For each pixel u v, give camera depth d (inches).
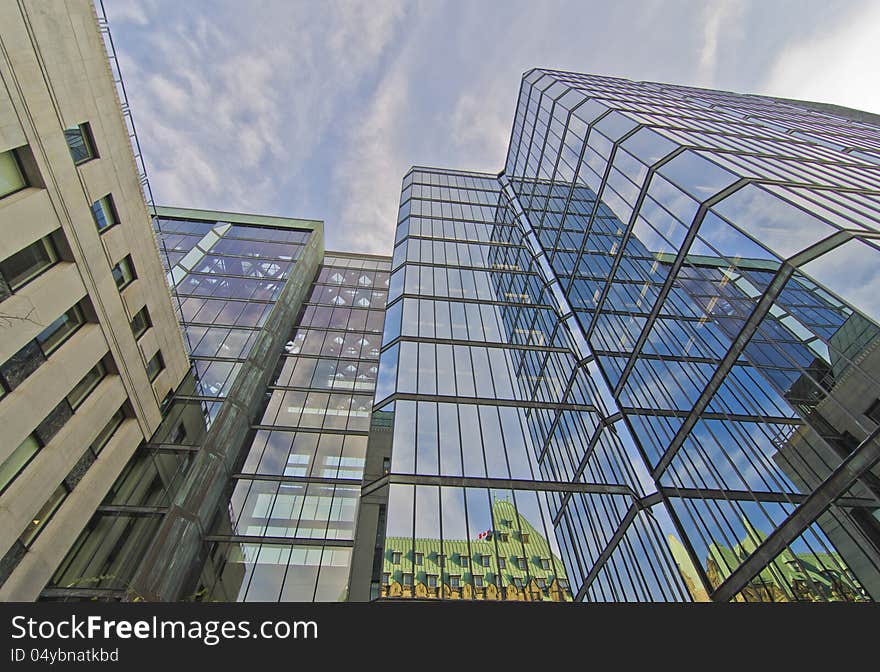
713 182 637.3
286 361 1168.8
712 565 555.8
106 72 685.3
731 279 566.3
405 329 902.4
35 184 557.3
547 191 1210.0
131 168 747.4
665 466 665.0
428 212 1471.5
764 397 511.2
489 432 693.9
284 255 1509.6
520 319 1040.8
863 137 1173.7
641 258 762.8
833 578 412.5
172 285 1205.1
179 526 645.3
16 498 501.4
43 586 523.2
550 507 594.2
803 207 514.6
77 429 600.7
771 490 493.7
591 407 832.9
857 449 403.9
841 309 426.6
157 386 820.0
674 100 1213.7
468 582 471.8
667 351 690.8
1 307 499.8
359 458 906.7
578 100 1091.3
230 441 840.9
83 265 624.1
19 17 530.0
